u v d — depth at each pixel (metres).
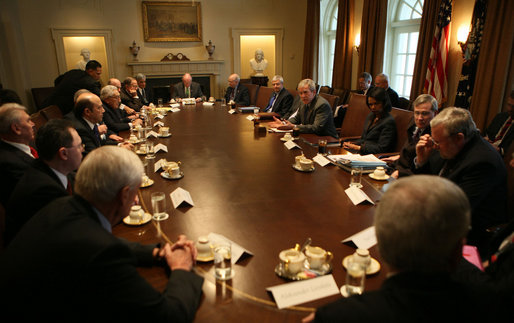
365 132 3.33
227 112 4.76
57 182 1.68
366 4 6.19
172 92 6.59
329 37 8.33
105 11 7.47
